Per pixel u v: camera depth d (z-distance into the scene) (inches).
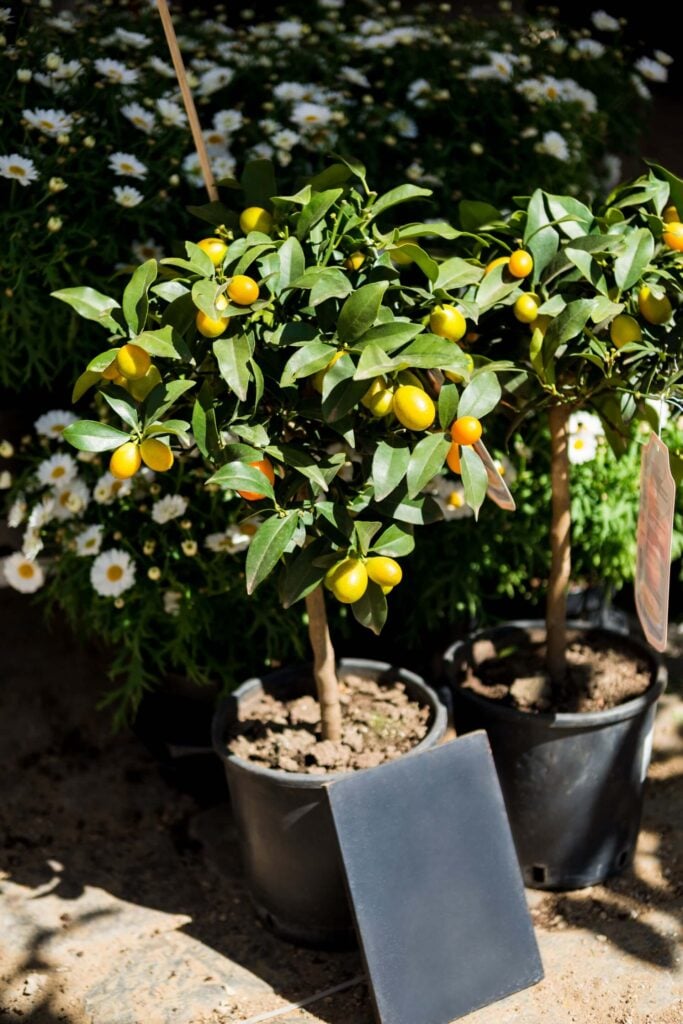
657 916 85.0
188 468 95.3
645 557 71.8
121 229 97.5
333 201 68.9
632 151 119.7
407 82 105.1
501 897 77.2
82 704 114.4
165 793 103.9
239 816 83.3
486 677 92.8
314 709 89.4
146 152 98.6
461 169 102.0
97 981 81.5
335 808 74.2
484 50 107.0
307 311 68.4
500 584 105.3
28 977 81.7
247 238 68.2
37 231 92.7
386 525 70.6
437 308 68.7
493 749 86.4
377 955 73.0
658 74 111.1
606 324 74.7
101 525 90.7
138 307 65.4
